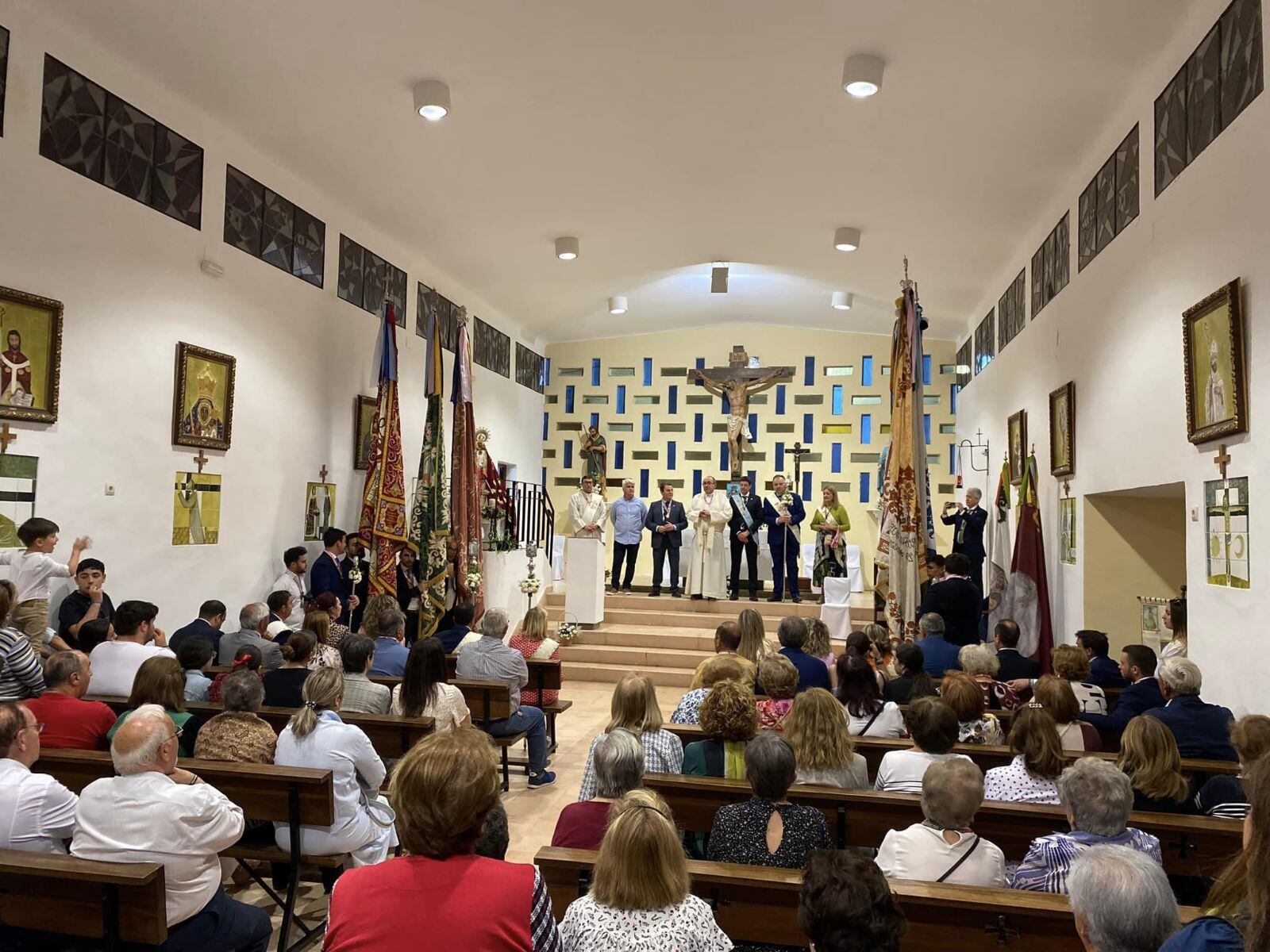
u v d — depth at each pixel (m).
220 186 7.98
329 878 4.18
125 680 5.01
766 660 4.85
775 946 2.76
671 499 13.86
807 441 16.23
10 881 2.80
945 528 15.54
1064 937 2.53
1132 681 5.54
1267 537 4.86
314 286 9.47
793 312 15.66
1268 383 4.83
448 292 12.76
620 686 4.26
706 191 9.77
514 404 15.30
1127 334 7.03
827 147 8.51
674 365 16.73
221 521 7.96
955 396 15.75
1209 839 3.34
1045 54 6.59
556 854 2.92
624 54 7.01
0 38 5.82
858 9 6.29
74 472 6.39
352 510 10.21
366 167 8.98
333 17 6.46
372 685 5.26
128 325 6.89
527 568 12.88
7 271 5.87
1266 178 4.88
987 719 4.74
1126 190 7.12
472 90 7.52
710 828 3.77
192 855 3.00
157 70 7.00
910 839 2.95
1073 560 8.45
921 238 10.79
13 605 5.02
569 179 9.42
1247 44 5.12
